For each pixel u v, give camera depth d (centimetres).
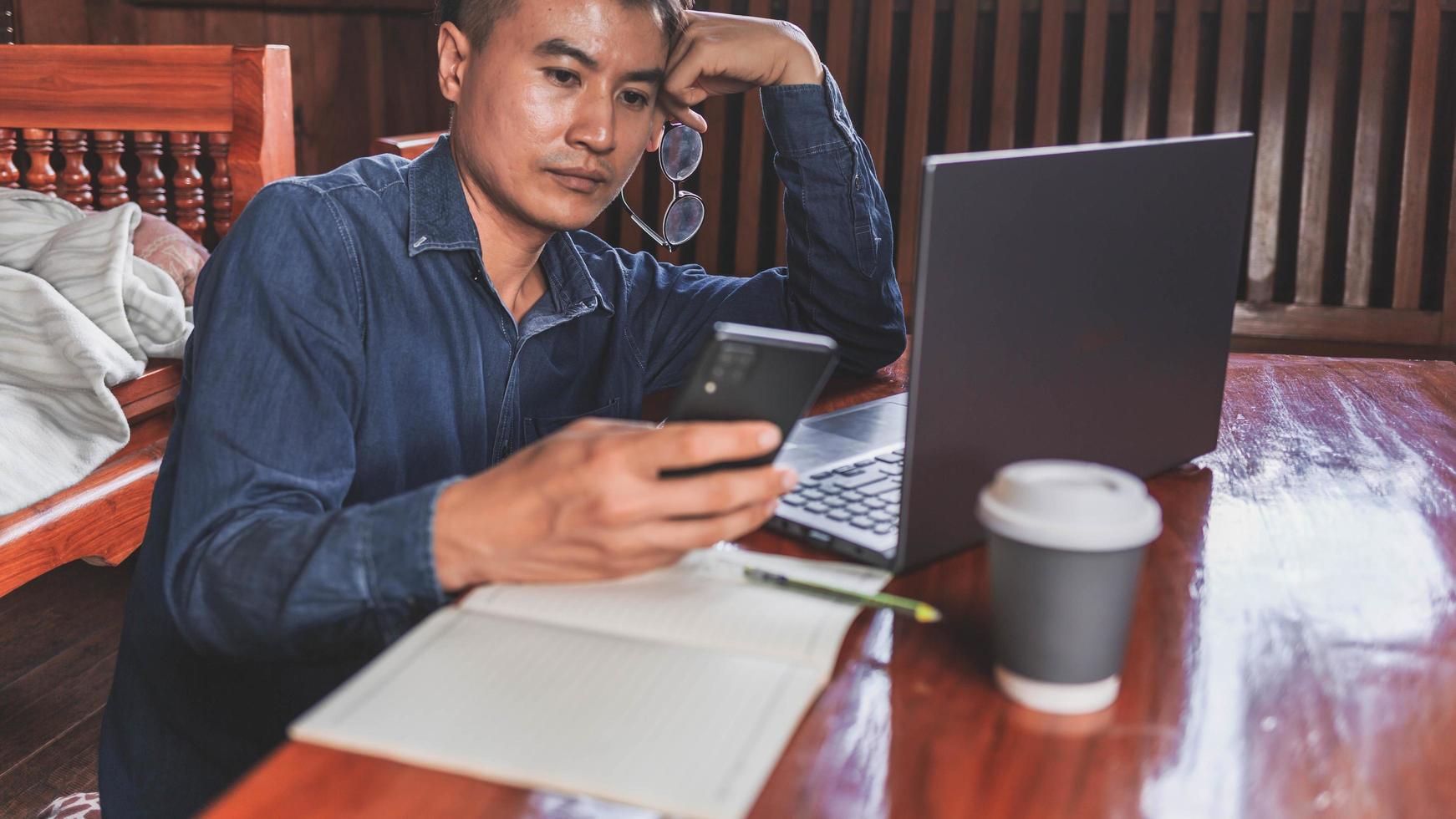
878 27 290
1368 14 266
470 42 104
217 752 102
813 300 131
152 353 188
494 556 69
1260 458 102
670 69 123
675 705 57
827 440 104
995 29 287
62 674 211
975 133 304
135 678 104
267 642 76
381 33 348
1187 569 78
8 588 156
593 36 100
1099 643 58
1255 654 66
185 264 206
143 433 188
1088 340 83
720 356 65
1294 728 59
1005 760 56
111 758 105
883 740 57
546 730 55
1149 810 52
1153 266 87
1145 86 280
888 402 119
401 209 104
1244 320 280
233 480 85
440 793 52
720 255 321
